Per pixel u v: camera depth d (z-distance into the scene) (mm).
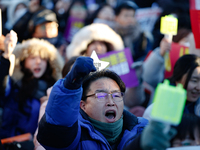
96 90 6676
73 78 5359
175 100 4309
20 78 10992
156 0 21844
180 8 16906
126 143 6672
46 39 14258
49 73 11641
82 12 19141
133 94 12320
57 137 5723
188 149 6332
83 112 6789
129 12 15844
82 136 6402
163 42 11750
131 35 15922
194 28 10695
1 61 9055
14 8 18969
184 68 9453
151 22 19188
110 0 23828
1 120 10477
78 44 12641
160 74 12477
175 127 6633
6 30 15172
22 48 11336
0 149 7727
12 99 10539
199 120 6758
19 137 9367
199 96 9516
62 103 5535
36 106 10641
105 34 12555
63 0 19609
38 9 15039
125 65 12188
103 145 6398
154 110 4324
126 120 7176
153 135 4480
